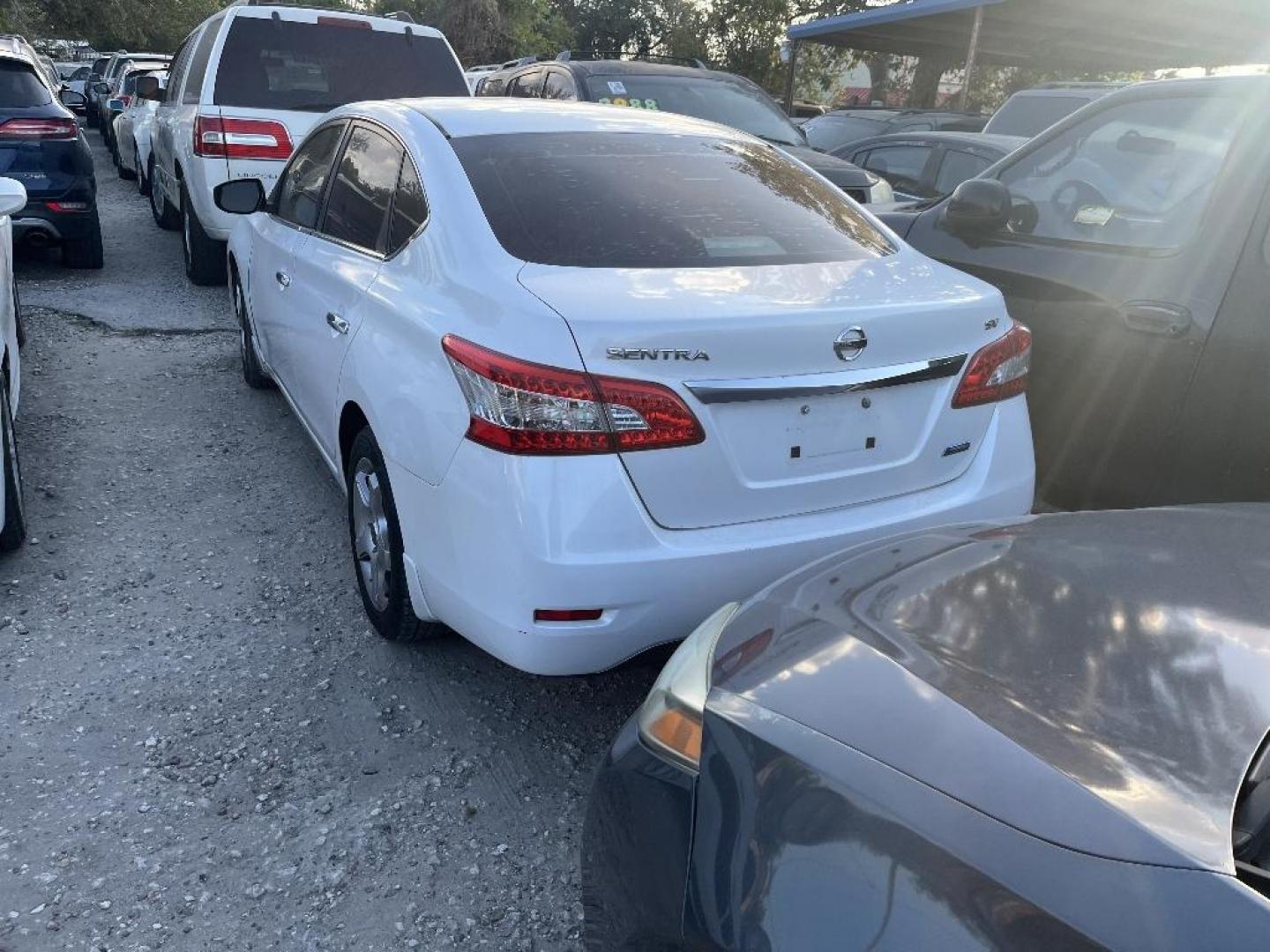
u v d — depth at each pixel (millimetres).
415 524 2840
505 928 2359
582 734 3049
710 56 35875
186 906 2369
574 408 2410
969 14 13789
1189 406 3475
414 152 3361
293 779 2801
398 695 3182
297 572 3912
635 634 2521
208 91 7504
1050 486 4012
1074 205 4031
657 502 2496
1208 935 1152
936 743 1460
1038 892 1243
